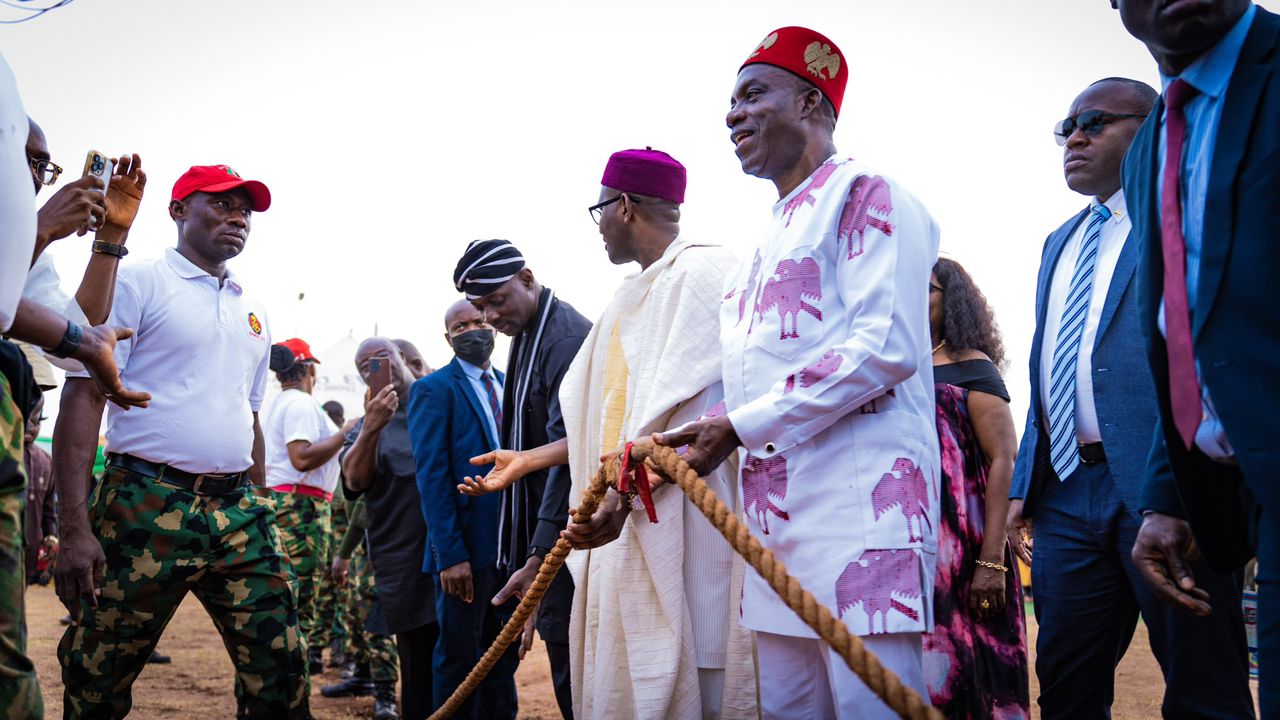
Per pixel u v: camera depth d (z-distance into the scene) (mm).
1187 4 2076
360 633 7227
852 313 2646
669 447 2561
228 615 4180
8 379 2480
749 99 3031
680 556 3455
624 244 4145
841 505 2613
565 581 4355
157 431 4082
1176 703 3250
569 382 4082
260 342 4637
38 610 11586
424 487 4867
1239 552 2312
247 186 4480
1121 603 3473
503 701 4961
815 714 2793
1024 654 3922
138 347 4152
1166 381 2268
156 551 4043
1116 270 3453
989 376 4102
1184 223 2193
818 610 1887
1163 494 2531
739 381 2850
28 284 3439
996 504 3918
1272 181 1972
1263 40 2078
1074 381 3545
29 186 2486
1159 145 2342
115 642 4008
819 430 2578
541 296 4734
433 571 4926
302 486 7980
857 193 2736
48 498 9016
